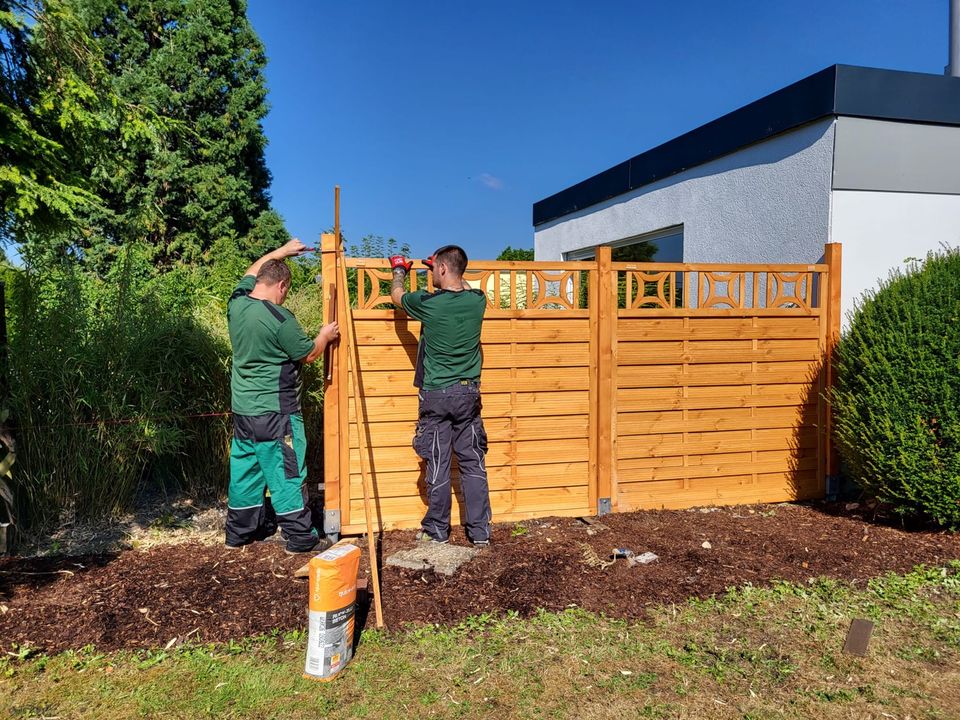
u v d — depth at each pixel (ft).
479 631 10.96
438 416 14.33
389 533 15.47
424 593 12.24
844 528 15.90
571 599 12.08
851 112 18.08
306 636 10.67
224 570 13.07
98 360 15.79
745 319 17.54
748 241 21.71
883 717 8.75
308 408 18.94
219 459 17.69
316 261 30.76
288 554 13.92
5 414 13.62
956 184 19.39
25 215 13.65
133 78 59.26
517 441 16.20
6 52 14.28
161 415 16.01
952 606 11.99
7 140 13.09
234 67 65.98
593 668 9.88
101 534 15.14
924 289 16.20
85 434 15.40
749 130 21.21
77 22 14.56
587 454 16.65
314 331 18.98
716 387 17.47
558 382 16.34
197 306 20.53
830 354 18.02
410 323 15.43
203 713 8.73
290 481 13.67
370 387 15.35
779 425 17.95
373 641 10.58
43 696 9.02
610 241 30.60
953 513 15.06
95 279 19.31
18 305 15.03
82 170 16.46
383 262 15.33
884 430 15.70
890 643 10.66
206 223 61.67
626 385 16.85
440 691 9.29
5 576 12.74
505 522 16.19
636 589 12.44
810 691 9.32
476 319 14.19
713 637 10.84
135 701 8.95
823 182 18.67
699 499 17.51
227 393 17.80
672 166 25.38
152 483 18.25
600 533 15.33
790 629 11.11
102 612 11.35
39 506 15.03
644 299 16.98
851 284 18.76
